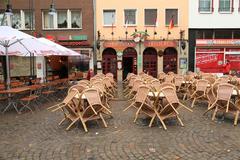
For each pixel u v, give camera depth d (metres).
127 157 6.59
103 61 28.02
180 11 27.61
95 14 27.50
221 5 27.69
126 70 28.05
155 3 27.58
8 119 10.55
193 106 12.63
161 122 9.09
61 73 26.33
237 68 27.73
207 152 6.83
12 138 8.14
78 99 8.95
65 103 9.05
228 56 27.73
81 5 27.45
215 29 27.78
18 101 12.88
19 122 10.05
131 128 8.98
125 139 7.88
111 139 7.89
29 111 12.00
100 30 27.61
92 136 8.18
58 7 27.56
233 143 7.45
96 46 27.55
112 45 27.53
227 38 27.89
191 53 27.78
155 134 8.32
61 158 6.58
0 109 12.45
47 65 26.34
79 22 27.89
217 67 27.78
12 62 26.11
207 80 13.55
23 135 8.41
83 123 8.73
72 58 26.88
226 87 9.68
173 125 9.32
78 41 27.52
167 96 9.14
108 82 15.02
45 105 13.48
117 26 27.64
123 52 27.83
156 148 7.15
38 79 15.79
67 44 27.25
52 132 8.67
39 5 27.59
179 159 6.43
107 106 10.84
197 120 10.01
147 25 27.64
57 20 27.84
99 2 27.52
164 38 27.64
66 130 8.84
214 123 9.57
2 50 15.27
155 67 27.95
